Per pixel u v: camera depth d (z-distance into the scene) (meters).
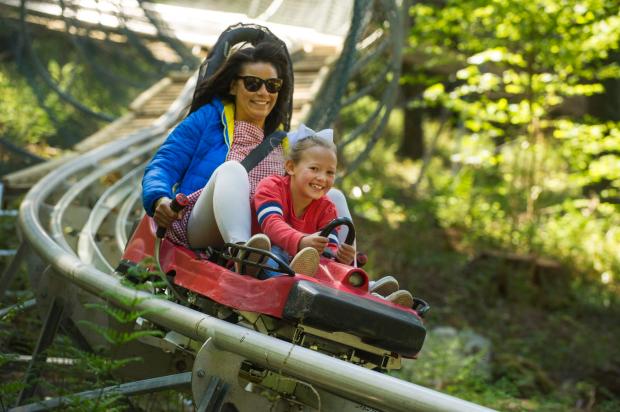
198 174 8.71
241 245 7.11
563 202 31.83
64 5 30.48
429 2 32.22
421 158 44.28
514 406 15.53
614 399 17.94
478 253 27.20
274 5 29.27
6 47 36.22
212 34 31.31
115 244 14.19
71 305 9.30
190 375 7.33
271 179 7.78
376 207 29.91
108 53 36.44
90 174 17.28
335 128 26.83
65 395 7.28
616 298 26.33
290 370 6.41
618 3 24.44
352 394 6.12
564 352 21.22
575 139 26.84
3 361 8.92
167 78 30.95
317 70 27.28
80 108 29.30
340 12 28.48
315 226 7.93
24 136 28.73
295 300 6.79
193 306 7.90
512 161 34.38
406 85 44.00
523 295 25.23
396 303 7.32
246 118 8.95
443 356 17.42
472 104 28.28
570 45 25.38
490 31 28.38
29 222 11.38
